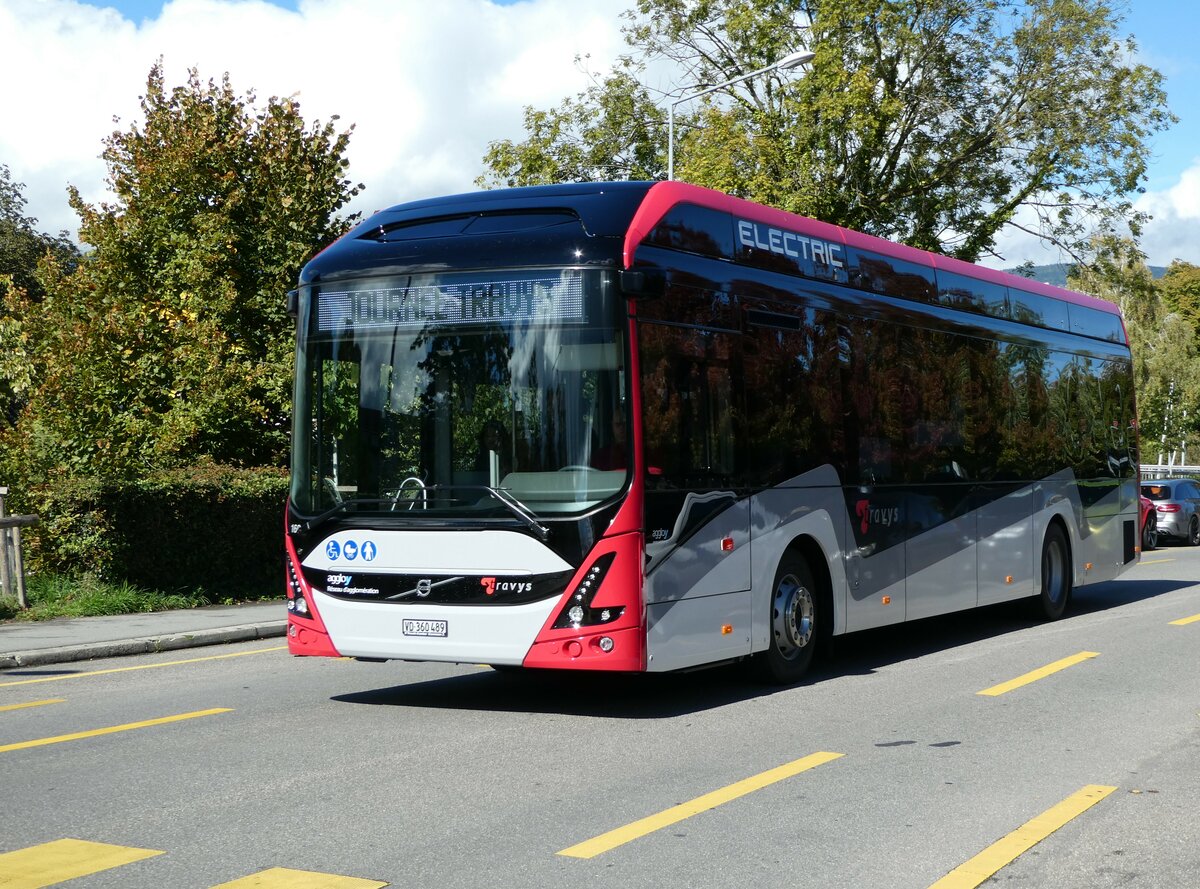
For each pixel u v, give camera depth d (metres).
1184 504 36.25
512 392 9.00
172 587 17.22
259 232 22.16
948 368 13.26
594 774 7.38
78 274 22.36
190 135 21.80
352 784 7.12
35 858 5.69
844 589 11.31
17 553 15.51
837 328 11.38
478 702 9.99
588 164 37.28
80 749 8.14
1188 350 74.00
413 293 9.37
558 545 8.77
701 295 9.63
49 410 20.75
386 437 9.35
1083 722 9.02
